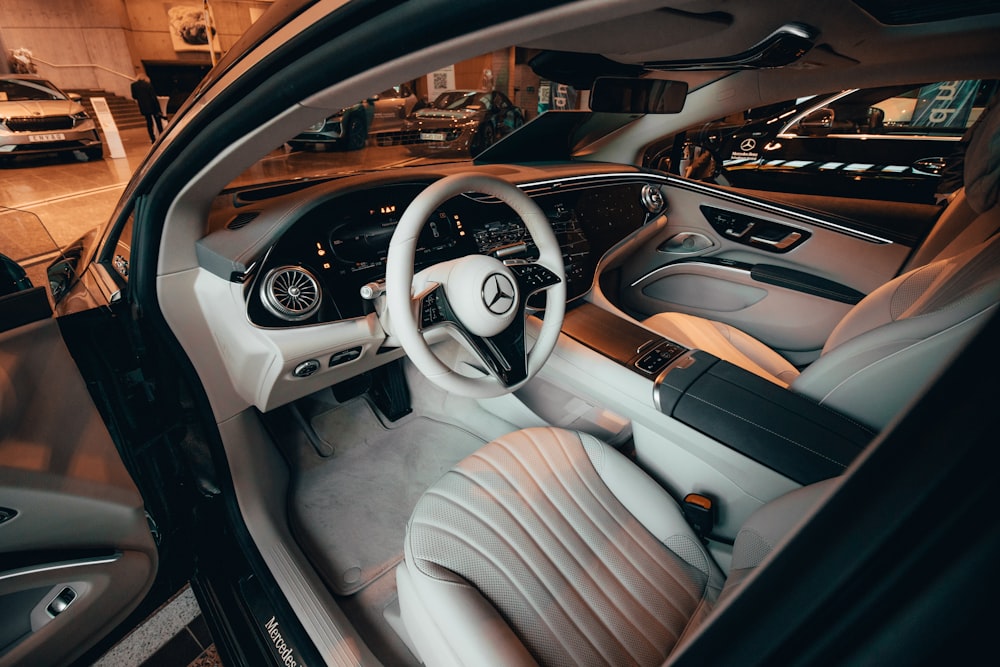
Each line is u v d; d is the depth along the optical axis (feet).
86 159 21.01
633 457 5.20
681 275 6.98
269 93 2.02
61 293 3.80
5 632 2.93
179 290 3.45
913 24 3.00
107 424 3.35
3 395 2.71
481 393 3.23
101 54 40.19
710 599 3.08
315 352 3.77
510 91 32.94
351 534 4.66
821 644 0.82
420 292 3.17
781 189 12.92
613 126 6.41
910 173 11.21
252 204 4.04
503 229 4.79
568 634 2.71
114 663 3.76
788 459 3.09
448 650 2.43
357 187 3.92
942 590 0.68
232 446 4.27
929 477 0.70
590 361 4.20
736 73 5.12
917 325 2.77
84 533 3.11
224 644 3.65
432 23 1.39
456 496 3.21
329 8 1.60
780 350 6.61
